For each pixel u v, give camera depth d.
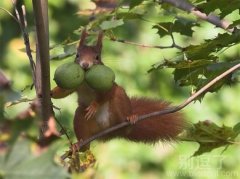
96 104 5.70
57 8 10.16
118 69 9.69
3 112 4.89
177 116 5.79
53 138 4.87
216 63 5.42
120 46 9.77
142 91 9.69
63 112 8.97
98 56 5.66
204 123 5.44
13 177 4.84
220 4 5.47
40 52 5.26
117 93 5.73
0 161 4.84
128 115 5.75
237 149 8.42
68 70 5.28
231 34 5.48
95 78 5.29
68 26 10.17
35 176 4.84
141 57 9.67
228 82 5.47
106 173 8.90
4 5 9.76
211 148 5.48
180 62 5.48
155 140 5.78
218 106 9.50
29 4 9.17
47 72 5.27
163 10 5.79
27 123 4.86
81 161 5.36
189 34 5.70
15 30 10.02
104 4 5.86
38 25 5.25
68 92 5.62
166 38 9.35
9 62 9.84
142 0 5.68
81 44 5.66
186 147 8.84
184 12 5.79
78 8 10.15
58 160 4.96
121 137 5.79
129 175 9.07
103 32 5.69
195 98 5.36
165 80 9.74
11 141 4.85
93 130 5.75
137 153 9.17
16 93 4.91
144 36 9.66
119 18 5.73
